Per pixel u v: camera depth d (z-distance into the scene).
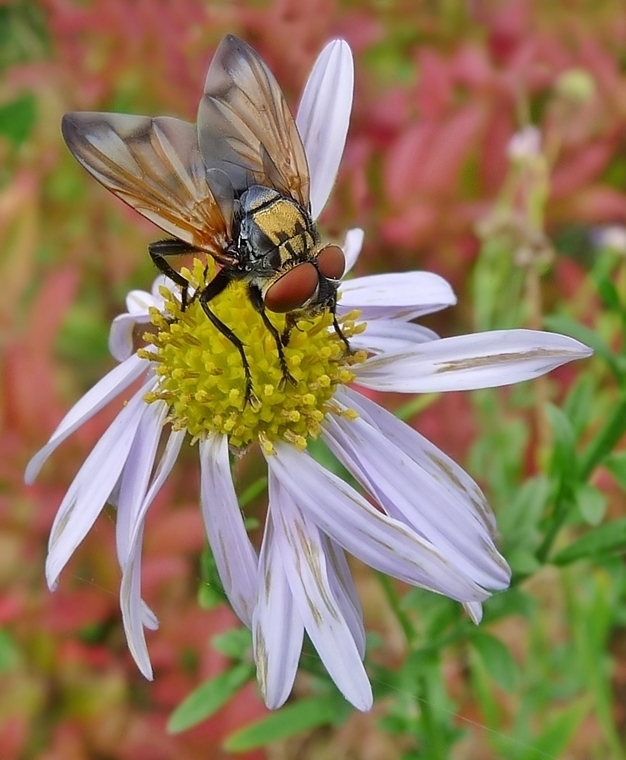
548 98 0.15
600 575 0.12
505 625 0.13
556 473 0.11
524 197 0.13
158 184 0.09
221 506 0.09
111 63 0.14
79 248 0.14
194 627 0.12
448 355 0.09
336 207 0.13
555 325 0.10
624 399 0.10
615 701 0.14
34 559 0.12
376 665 0.10
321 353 0.09
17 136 0.15
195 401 0.09
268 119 0.09
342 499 0.09
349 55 0.10
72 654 0.12
